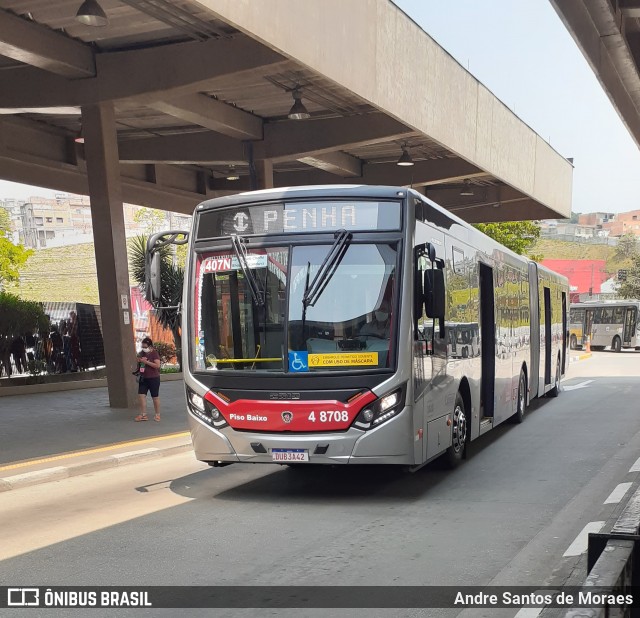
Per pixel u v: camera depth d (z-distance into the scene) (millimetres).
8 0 15047
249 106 21828
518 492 9344
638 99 19453
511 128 30656
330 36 16812
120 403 19109
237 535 7453
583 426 15609
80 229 87375
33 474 10828
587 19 13953
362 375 8633
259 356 8930
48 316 26062
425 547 6934
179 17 15445
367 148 27359
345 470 11047
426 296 8836
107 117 18375
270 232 9109
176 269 33281
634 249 154500
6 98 18656
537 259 51844
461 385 11383
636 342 51812
